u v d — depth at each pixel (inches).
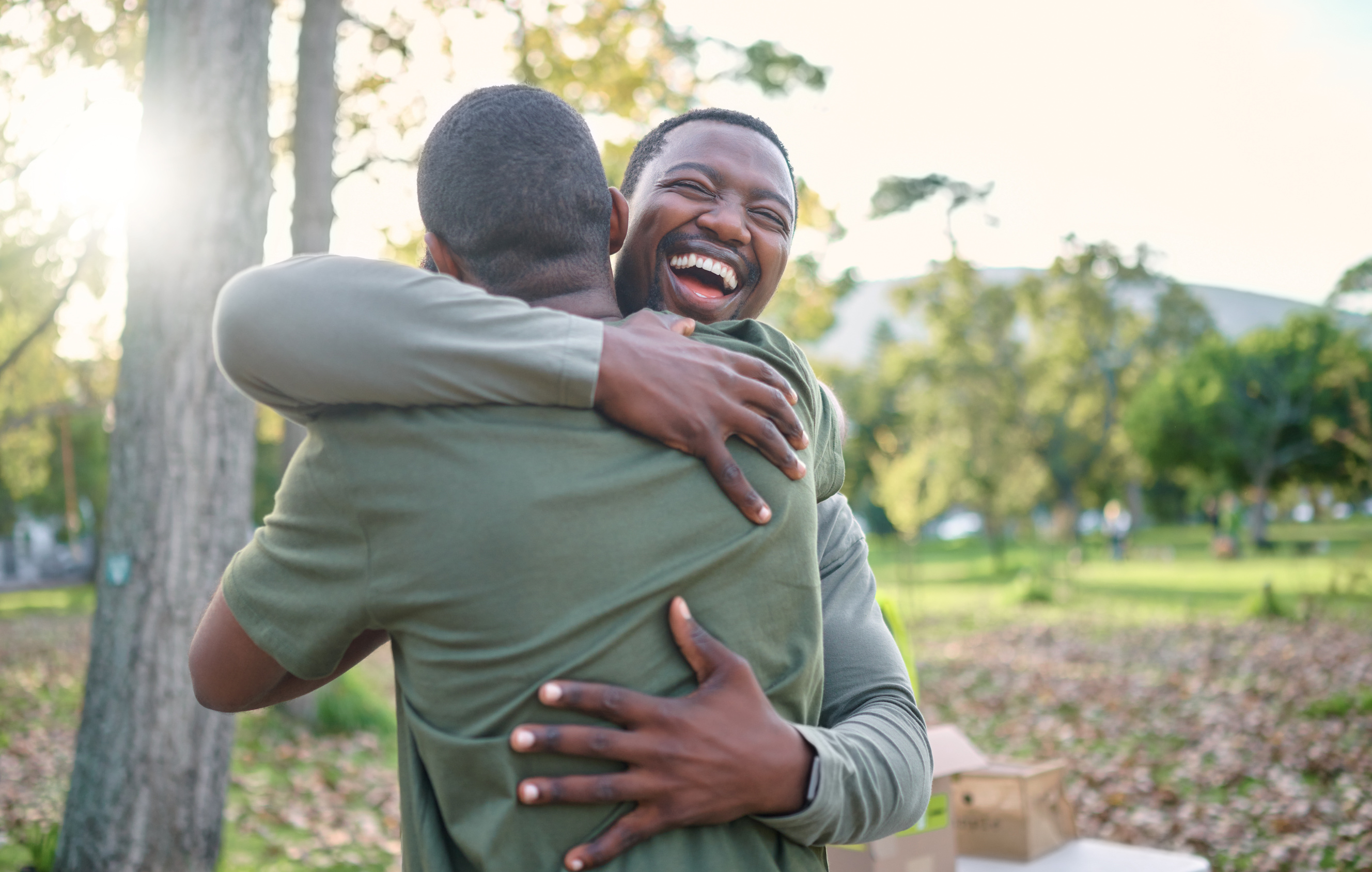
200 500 171.3
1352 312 1891.0
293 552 41.8
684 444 39.9
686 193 55.1
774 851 41.0
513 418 38.6
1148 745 337.7
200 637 45.7
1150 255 1692.9
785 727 39.2
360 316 38.6
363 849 222.7
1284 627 589.0
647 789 37.1
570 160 45.5
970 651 579.5
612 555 37.9
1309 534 1881.2
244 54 176.4
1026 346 1694.1
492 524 37.5
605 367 38.9
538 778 37.3
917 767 45.4
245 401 179.5
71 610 957.2
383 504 38.8
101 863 162.7
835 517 53.4
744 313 57.7
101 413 505.4
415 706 40.8
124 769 163.9
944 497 837.2
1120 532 1448.1
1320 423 1738.4
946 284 1619.1
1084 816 265.9
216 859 172.9
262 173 180.2
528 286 44.8
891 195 1501.0
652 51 388.8
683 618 38.6
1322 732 337.1
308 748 309.6
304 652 41.5
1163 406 1817.2
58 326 383.2
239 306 39.3
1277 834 246.4
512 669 37.6
